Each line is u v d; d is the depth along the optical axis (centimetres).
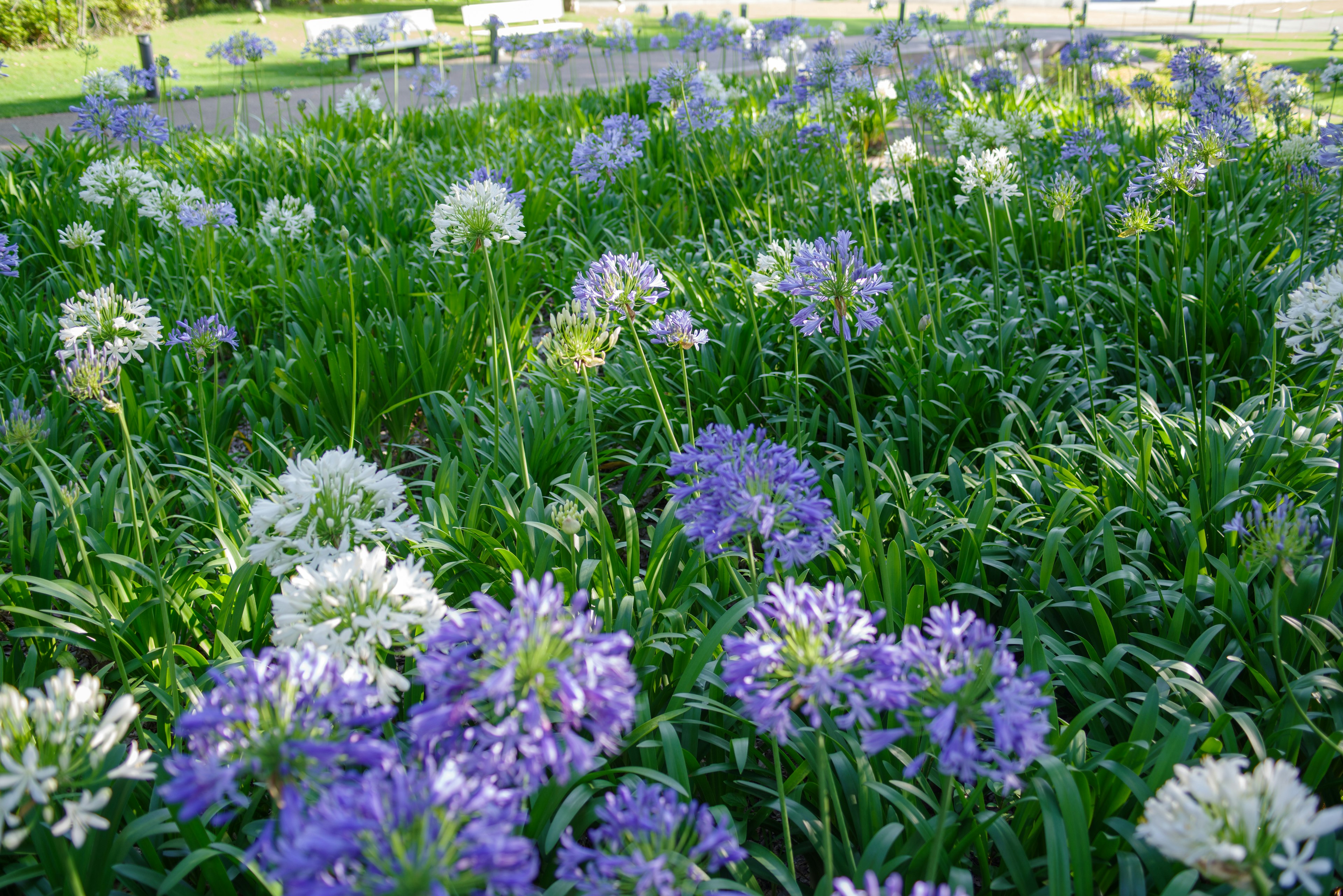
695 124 681
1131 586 296
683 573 291
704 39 963
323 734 134
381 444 515
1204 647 255
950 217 684
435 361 505
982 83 879
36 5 2116
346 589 175
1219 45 787
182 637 300
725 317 520
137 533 282
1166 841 128
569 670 129
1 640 333
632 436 466
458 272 628
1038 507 339
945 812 160
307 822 121
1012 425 438
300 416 475
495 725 138
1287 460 343
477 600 135
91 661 325
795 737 244
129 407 438
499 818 118
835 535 299
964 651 142
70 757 142
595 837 135
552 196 782
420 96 1402
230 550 310
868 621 150
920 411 436
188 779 124
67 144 877
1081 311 534
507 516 316
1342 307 256
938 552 330
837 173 710
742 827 241
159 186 580
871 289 241
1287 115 746
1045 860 213
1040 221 644
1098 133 677
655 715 274
